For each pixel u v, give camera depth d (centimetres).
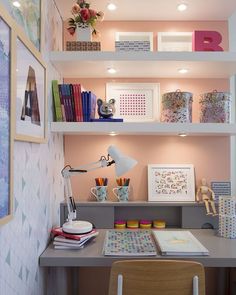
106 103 153
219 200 153
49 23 141
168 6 160
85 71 164
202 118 154
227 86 179
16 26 85
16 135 87
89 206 163
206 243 138
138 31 178
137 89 176
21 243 97
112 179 178
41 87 119
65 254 122
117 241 136
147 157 179
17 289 93
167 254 121
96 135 179
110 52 144
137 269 104
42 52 123
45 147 131
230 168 179
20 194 96
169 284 104
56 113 147
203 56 145
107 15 171
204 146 179
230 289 171
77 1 150
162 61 146
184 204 164
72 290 172
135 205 164
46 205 132
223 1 154
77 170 145
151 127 145
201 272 104
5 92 78
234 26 185
